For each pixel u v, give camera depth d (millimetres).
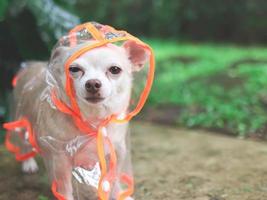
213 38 2943
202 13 2850
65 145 601
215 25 2914
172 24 2949
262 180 775
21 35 1188
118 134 620
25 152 805
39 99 654
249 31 2812
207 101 1350
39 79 697
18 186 773
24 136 771
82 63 551
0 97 1182
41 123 618
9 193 745
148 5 2971
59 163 608
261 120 1148
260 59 1861
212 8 2793
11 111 913
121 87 577
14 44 1205
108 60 554
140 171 834
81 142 598
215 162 880
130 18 3008
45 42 1156
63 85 577
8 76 1206
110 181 619
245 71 1592
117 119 594
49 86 616
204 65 1898
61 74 581
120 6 2957
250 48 2459
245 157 907
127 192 656
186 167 854
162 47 2561
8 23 1186
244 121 1166
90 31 596
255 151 948
